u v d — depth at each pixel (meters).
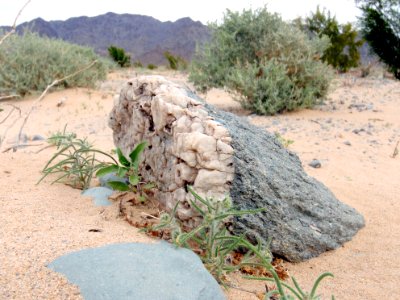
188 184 2.46
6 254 1.88
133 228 2.34
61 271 1.78
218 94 10.01
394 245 2.79
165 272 1.81
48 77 9.42
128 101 3.19
